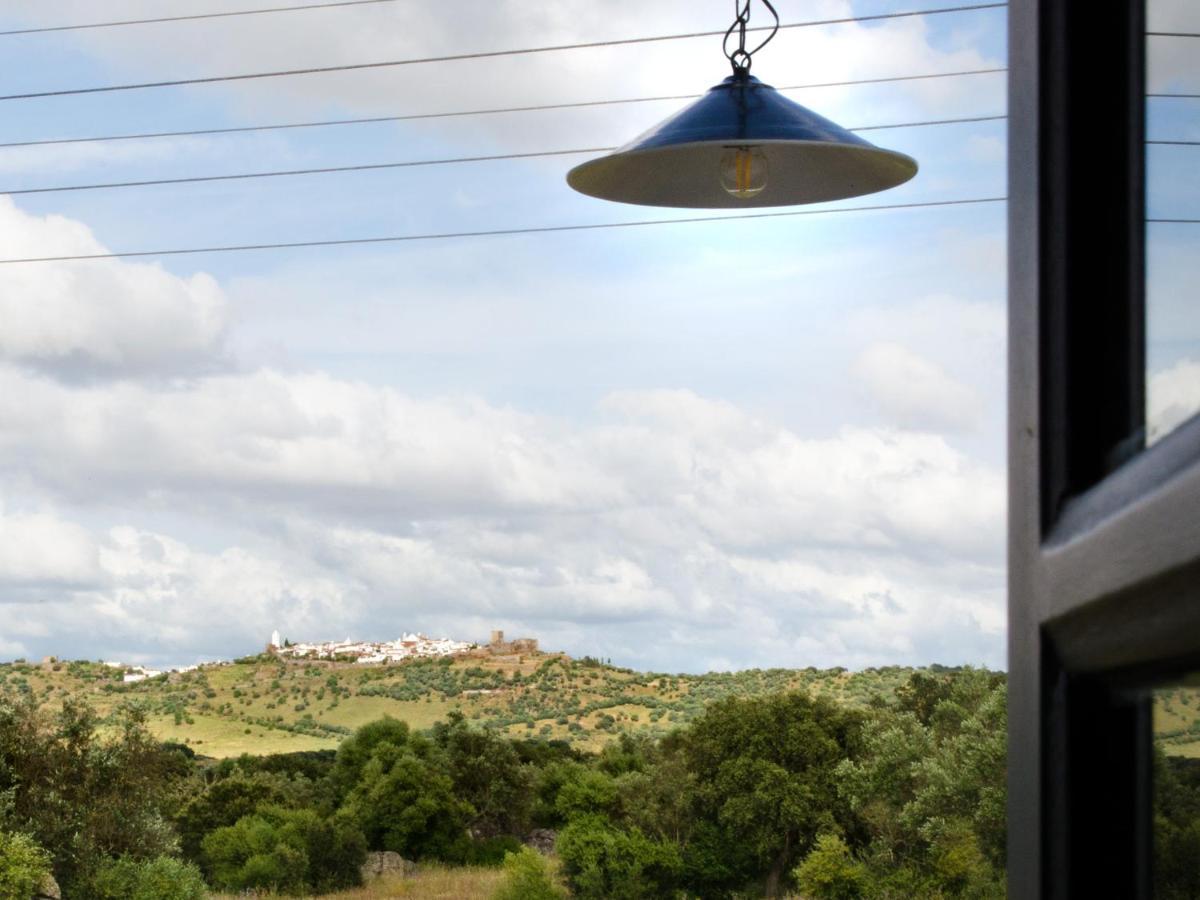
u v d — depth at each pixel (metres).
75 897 21.86
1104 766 0.46
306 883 39.78
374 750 49.81
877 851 27.78
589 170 3.07
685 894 36.03
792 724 35.38
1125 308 0.49
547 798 49.12
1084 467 0.51
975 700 27.31
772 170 3.12
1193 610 0.37
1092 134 0.52
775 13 2.97
